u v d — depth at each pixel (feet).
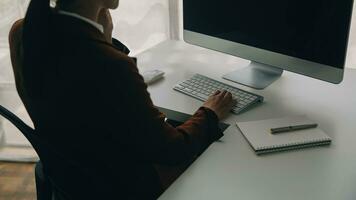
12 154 7.81
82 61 3.13
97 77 3.14
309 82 4.91
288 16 4.32
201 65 5.47
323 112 4.25
